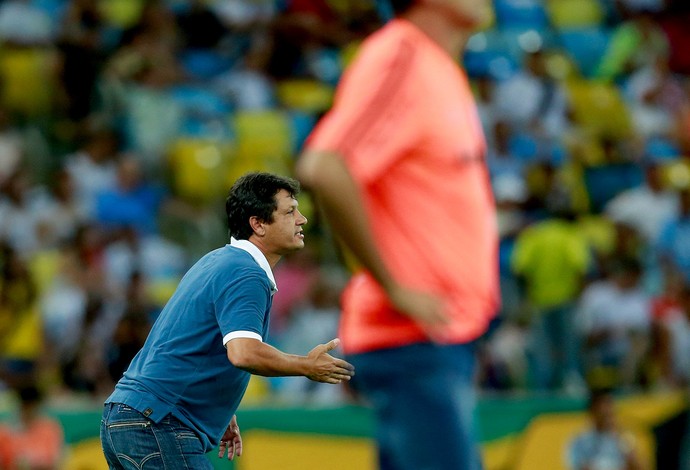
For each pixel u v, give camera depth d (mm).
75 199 43281
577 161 52625
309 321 37875
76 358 33688
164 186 46906
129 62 49250
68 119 49500
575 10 65438
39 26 51688
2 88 49188
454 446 12430
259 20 55000
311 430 32562
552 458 34969
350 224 11930
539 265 39875
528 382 37969
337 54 56375
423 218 12367
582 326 39938
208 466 15070
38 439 30156
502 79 56344
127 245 40219
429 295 12133
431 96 12344
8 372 34312
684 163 56406
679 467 36000
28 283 35844
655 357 39656
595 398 35031
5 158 44531
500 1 63094
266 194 15031
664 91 60219
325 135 12102
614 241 42531
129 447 14812
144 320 34062
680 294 40719
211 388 14898
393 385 12555
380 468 12750
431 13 12773
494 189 44250
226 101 51438
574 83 58406
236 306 14305
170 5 54156
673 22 65500
